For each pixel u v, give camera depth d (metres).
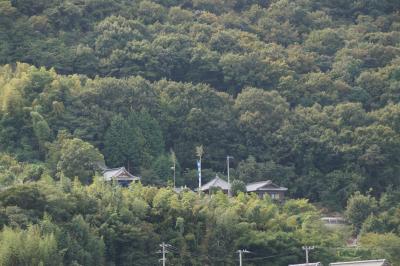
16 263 198.88
